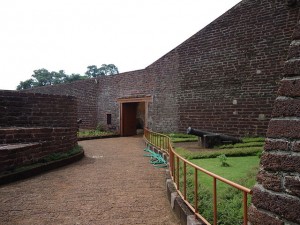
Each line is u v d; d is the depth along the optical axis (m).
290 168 1.78
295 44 1.88
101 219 4.74
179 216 4.70
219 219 3.79
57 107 11.78
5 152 7.11
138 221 4.67
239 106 13.21
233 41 13.55
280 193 1.82
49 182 7.13
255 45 12.77
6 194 6.06
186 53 15.73
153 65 18.02
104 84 22.39
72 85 25.56
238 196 4.36
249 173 5.77
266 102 12.33
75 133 11.92
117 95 21.17
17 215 4.88
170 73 16.67
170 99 16.62
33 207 5.29
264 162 1.96
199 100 14.95
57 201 5.64
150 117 18.09
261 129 12.41
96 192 6.29
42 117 11.16
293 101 1.82
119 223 4.59
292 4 11.59
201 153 8.83
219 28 14.15
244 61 13.12
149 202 5.62
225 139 11.05
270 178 1.89
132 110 21.48
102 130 22.22
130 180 7.42
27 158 8.02
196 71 15.15
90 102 23.67
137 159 10.82
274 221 1.83
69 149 10.88
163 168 8.99
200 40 15.01
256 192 1.99
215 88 14.22
